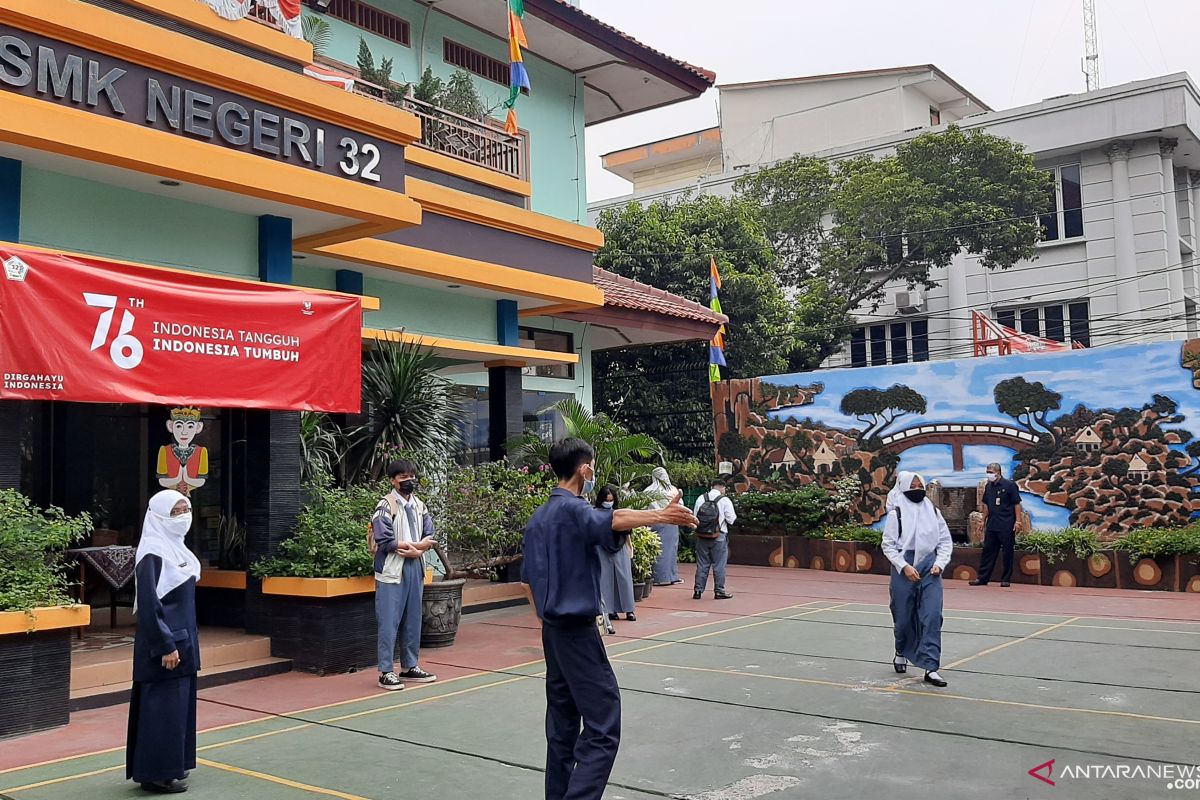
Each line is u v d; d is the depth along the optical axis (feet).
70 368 23.40
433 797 17.12
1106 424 49.44
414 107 39.52
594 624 14.90
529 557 15.20
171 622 17.62
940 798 16.69
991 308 107.14
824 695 24.85
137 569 17.74
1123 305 98.84
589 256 45.39
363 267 35.86
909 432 55.98
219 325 26.81
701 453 67.10
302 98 28.14
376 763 19.24
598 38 50.03
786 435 60.75
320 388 29.45
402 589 26.96
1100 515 49.26
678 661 29.60
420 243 36.94
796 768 18.57
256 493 30.01
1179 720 21.97
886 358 114.42
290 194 27.61
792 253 103.76
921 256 97.96
